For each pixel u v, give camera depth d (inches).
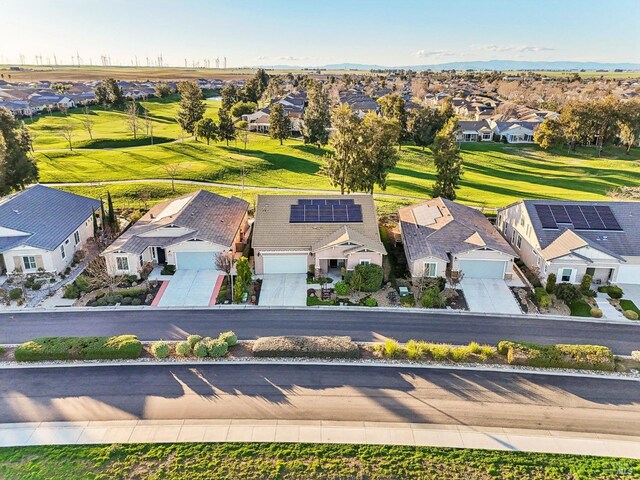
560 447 834.2
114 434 849.5
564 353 1054.4
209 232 1553.9
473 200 2388.0
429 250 1459.2
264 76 7352.4
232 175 2760.8
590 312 1295.5
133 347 1065.5
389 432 861.2
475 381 1005.2
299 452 812.6
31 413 898.1
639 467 792.9
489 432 866.1
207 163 2942.9
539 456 812.6
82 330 1197.7
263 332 1194.6
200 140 3666.3
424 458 804.6
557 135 3772.1
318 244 1492.4
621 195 2384.4
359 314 1284.4
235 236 1624.0
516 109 5374.0
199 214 1656.0
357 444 831.7
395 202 2276.1
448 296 1373.0
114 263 1466.5
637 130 3673.7
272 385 985.5
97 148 3334.2
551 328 1229.7
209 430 860.6
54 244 1477.6
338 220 1601.9
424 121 3590.1
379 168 2084.2
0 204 1561.3
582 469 788.0
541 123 4121.6
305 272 1524.4
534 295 1389.0
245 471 773.9
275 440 838.5
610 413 918.4
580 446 837.2
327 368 1043.3
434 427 875.4
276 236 1529.3
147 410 909.2
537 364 1048.2
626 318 1279.5
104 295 1360.7
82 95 5703.7
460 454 814.5
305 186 2603.3
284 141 3799.2
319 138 3543.3
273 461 794.8
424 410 917.8
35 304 1321.4
